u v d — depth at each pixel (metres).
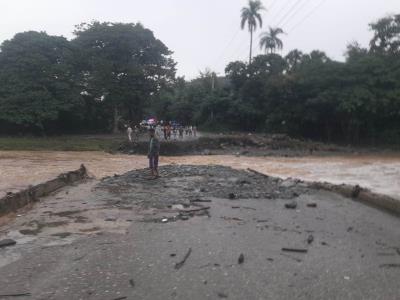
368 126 59.41
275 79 64.31
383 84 57.22
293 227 11.76
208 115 78.06
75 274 7.82
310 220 12.72
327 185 19.78
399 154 48.12
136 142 47.72
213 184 19.03
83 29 65.12
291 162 38.09
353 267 8.50
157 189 17.83
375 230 11.74
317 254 9.32
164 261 8.59
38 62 56.47
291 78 62.56
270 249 9.57
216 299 6.84
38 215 12.81
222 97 75.88
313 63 63.00
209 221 12.20
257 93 71.06
